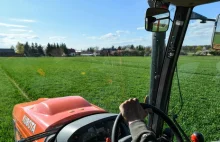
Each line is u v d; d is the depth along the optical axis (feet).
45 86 49.85
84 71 75.82
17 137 12.45
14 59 132.57
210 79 29.30
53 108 10.31
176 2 6.20
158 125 7.50
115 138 5.12
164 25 6.62
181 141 5.90
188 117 20.56
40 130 9.45
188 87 28.48
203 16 6.70
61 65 96.99
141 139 3.83
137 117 4.22
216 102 24.73
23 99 36.68
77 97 11.55
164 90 7.55
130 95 36.35
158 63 7.91
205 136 17.19
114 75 61.46
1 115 26.09
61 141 8.42
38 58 136.87
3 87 50.55
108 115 9.70
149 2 7.39
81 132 8.66
